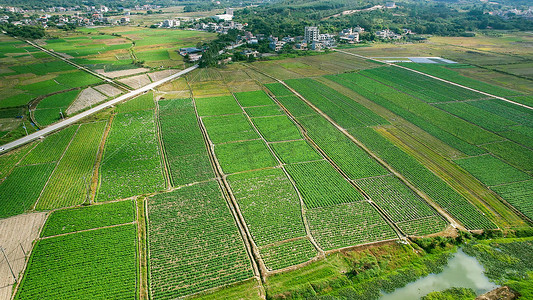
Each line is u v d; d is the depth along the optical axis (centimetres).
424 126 11050
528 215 7044
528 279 5609
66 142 9788
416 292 5388
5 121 10981
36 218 6738
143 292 5297
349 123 11300
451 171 8600
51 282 5388
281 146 9781
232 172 8500
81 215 6838
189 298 5219
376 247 6241
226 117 11681
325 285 5450
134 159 9012
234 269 5747
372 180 8244
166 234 6450
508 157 9200
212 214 7000
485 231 6581
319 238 6431
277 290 5347
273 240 6369
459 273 5728
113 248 6066
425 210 7212
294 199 7500
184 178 8206
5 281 5391
